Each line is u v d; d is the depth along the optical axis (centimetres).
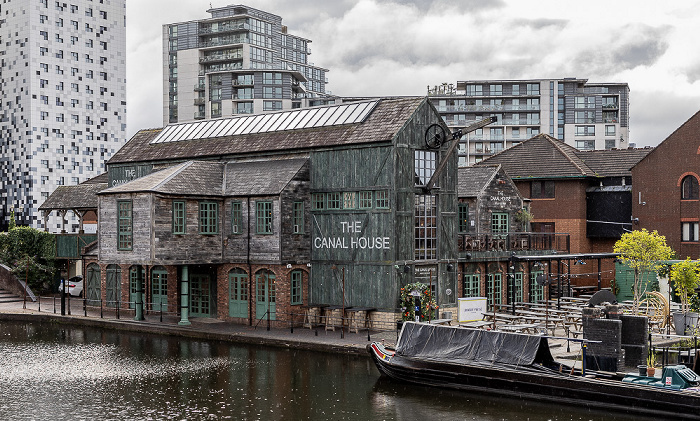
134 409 1811
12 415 1759
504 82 9069
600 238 4172
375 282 2803
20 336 2919
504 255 3325
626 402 1750
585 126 9288
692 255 3662
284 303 2877
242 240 2983
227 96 9606
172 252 2870
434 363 2036
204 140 3488
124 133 8212
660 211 3784
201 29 10194
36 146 7394
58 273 4203
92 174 7912
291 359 2402
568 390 1836
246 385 2056
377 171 2803
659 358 2219
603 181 4191
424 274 2908
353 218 2867
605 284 4097
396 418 1736
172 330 2895
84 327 3138
